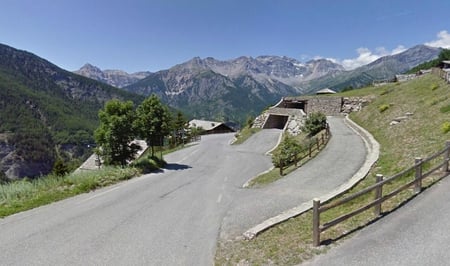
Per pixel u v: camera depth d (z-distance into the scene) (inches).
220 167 1029.8
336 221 299.6
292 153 882.1
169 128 1079.6
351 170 639.1
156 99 1080.8
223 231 375.6
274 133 1907.0
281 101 2228.1
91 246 334.6
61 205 510.3
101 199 553.9
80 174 724.0
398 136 764.0
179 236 362.0
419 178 387.9
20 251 323.3
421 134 676.1
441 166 428.8
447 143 441.1
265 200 511.8
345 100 1863.9
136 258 304.2
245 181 750.5
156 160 1043.9
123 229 388.8
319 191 534.3
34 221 422.3
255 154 1380.4
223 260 294.4
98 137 957.2
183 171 937.5
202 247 328.5
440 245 260.2
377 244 276.2
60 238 358.3
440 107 805.2
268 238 334.3
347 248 277.1
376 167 588.1
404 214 331.6
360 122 1298.0
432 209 333.1
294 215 398.9
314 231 288.8
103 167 879.7
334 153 826.8
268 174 773.9
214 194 593.9
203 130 3380.9
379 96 1691.7
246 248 315.6
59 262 297.7
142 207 497.0
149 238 356.8
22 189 565.3
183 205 508.1
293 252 286.8
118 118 938.1
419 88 1282.0
